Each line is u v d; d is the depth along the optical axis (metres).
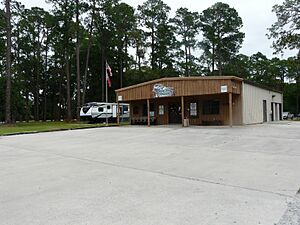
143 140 12.86
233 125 20.97
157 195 4.76
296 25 21.70
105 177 6.08
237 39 45.00
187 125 21.39
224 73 46.69
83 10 34.72
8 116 29.45
